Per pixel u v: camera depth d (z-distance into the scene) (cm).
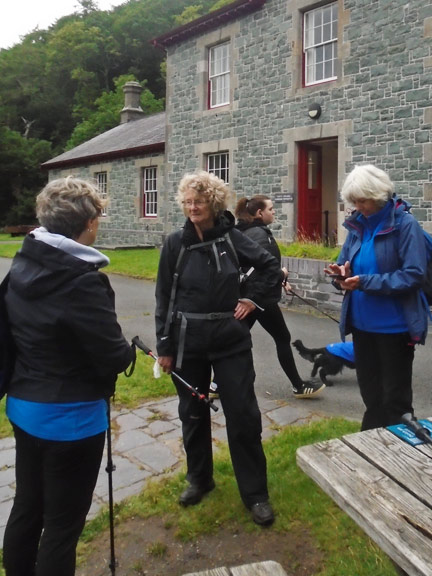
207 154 1498
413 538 168
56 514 221
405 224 306
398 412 318
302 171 1278
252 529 298
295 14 1227
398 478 201
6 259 1711
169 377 550
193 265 301
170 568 273
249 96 1344
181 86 1547
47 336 210
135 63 4762
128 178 1911
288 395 510
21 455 227
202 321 299
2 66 4881
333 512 306
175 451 395
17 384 221
